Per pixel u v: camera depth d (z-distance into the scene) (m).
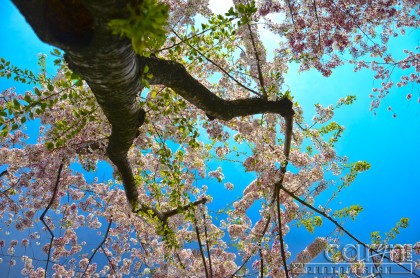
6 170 6.66
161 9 1.60
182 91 4.48
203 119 6.54
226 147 6.78
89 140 5.80
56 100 4.49
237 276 6.94
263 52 5.79
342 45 6.87
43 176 6.57
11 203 7.06
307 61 6.48
